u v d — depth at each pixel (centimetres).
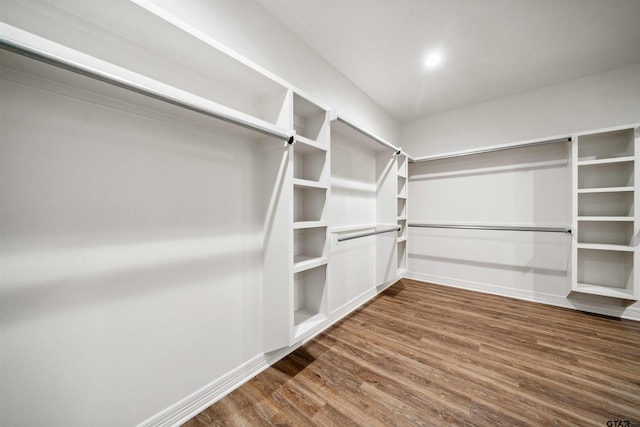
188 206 104
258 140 131
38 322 70
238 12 121
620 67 196
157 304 94
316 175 150
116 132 84
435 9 138
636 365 133
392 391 115
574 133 195
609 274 200
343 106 205
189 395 103
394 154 237
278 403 109
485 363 136
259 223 133
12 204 66
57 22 72
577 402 107
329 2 132
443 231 287
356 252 221
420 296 248
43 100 70
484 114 259
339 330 176
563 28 152
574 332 171
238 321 123
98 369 80
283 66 147
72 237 75
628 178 186
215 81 110
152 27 79
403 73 204
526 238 238
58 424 73
